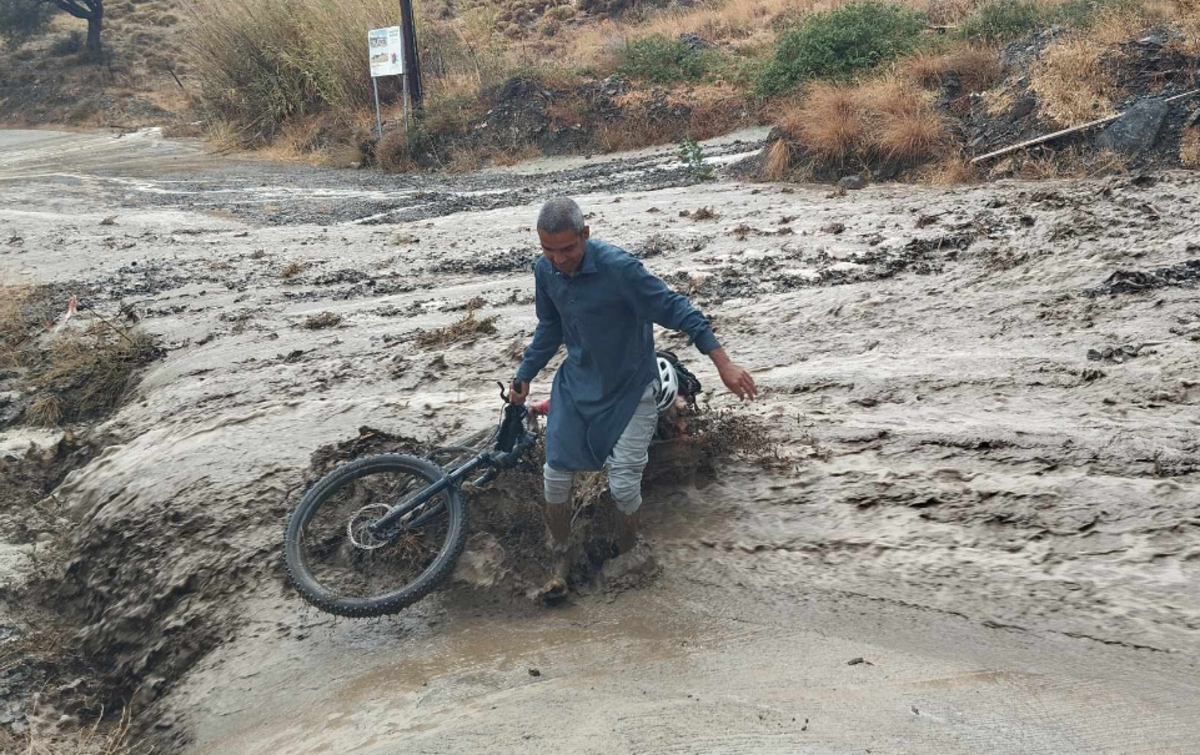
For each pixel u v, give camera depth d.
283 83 24.50
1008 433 4.91
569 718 3.25
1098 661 3.33
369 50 21.50
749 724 3.07
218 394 6.92
